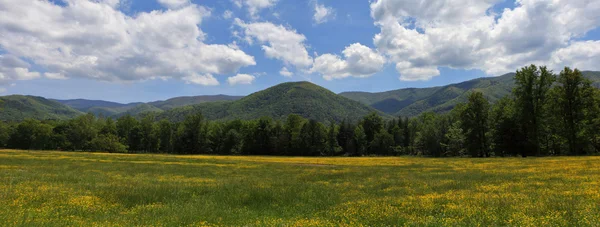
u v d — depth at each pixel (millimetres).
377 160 58031
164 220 10594
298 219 10688
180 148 118750
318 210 12492
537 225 8680
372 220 10102
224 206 13250
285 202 14281
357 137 118188
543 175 21344
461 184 18375
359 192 16906
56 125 124938
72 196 14617
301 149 113125
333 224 9750
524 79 60188
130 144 123562
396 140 123375
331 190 17688
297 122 119562
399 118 132750
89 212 11766
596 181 16828
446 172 28203
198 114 119375
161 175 28375
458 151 83000
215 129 121250
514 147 64250
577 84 56031
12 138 113188
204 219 10812
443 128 99875
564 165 28938
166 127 122750
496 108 69438
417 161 50750
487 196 13312
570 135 57000
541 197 12523
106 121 133125
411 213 10938
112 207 12773
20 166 33219
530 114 59750
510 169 28078
